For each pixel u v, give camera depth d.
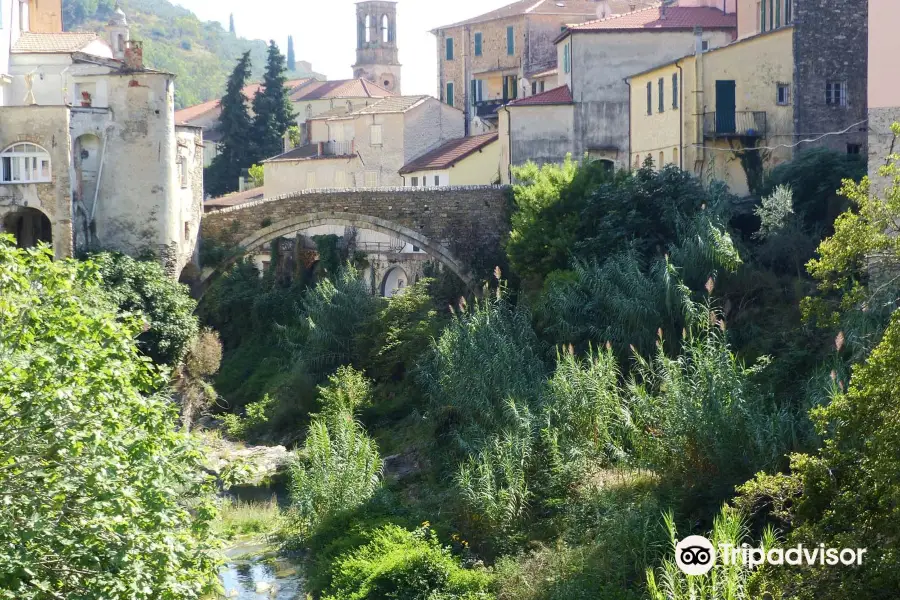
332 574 28.91
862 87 46.44
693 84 46.06
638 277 38.09
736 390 28.69
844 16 46.25
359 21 120.56
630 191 42.84
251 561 31.78
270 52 95.25
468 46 84.06
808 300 24.55
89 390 19.09
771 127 46.22
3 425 18.62
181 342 47.69
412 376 46.19
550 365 38.78
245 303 59.19
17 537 17.30
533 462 31.53
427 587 27.06
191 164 55.34
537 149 56.72
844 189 23.19
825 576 18.34
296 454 38.91
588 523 28.44
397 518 31.44
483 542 29.67
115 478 18.44
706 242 37.78
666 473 28.44
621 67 56.34
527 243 45.97
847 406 19.30
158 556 18.36
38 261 21.66
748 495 24.08
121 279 47.56
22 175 49.47
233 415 49.28
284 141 89.75
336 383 46.75
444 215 53.72
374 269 60.78
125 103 51.62
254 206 56.06
